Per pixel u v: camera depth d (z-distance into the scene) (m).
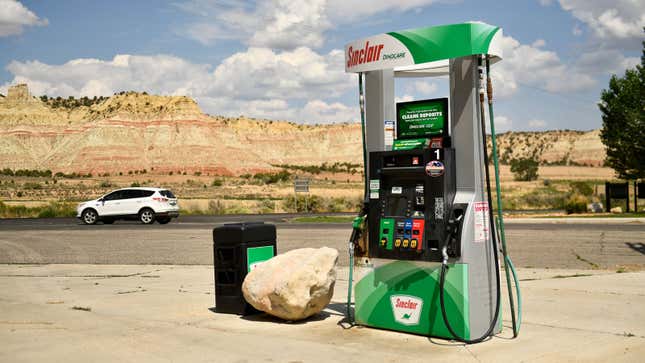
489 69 6.95
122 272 13.88
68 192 104.44
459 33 6.83
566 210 35.75
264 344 7.04
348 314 7.97
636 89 34.75
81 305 9.64
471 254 6.91
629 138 34.50
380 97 7.63
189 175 174.00
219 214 43.03
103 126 199.00
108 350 6.82
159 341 7.21
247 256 8.74
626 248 17.20
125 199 32.06
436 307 7.09
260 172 196.88
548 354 6.47
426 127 7.39
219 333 7.60
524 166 141.12
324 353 6.63
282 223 30.44
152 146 195.38
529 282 11.36
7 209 46.38
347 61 7.93
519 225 26.53
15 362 6.38
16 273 13.88
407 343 6.96
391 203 7.46
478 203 7.01
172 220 35.12
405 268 7.35
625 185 35.06
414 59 7.16
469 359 6.32
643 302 9.23
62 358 6.52
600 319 8.12
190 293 10.76
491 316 7.19
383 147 7.64
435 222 7.01
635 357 6.37
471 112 6.94
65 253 18.33
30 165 193.00
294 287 7.83
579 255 15.76
